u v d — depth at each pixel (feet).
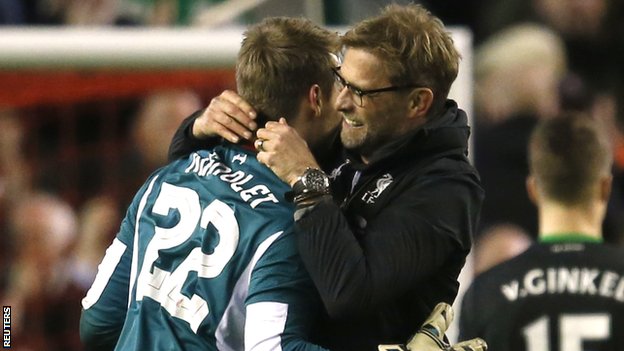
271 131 36.11
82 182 70.44
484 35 97.50
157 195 38.14
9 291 70.28
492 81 91.25
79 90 64.13
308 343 34.55
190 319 35.63
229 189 36.55
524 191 84.79
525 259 46.34
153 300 36.47
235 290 35.35
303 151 35.99
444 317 36.40
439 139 36.68
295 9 66.33
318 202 35.09
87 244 70.64
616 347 45.11
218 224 35.99
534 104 90.22
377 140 37.01
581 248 46.11
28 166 70.08
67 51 62.03
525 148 86.43
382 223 35.58
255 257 35.35
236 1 75.82
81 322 40.14
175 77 64.75
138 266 37.27
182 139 39.99
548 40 93.50
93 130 69.10
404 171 36.63
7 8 85.35
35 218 70.28
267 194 36.19
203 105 65.62
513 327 45.60
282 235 35.35
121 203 70.49
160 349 35.88
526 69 90.68
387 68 36.22
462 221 36.24
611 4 98.27
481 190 37.50
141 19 87.45
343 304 34.50
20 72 62.13
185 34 63.16
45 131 69.72
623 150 91.91
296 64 36.86
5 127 69.36
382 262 34.73
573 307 45.29
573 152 46.60
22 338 70.03
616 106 95.81
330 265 34.45
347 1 64.95
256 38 37.32
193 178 37.73
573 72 97.19
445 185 36.19
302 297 35.19
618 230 83.66
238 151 37.76
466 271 65.00
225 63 63.46
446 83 37.19
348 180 37.81
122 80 64.08
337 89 37.52
